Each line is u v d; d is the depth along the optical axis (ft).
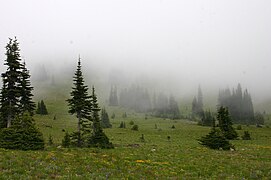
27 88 152.05
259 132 331.77
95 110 152.15
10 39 139.85
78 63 149.18
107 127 361.92
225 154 124.16
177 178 68.44
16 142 103.55
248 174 77.61
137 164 85.61
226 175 75.87
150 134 285.02
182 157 108.47
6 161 69.26
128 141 210.18
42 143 108.68
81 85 148.66
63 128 282.36
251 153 130.31
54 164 71.72
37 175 58.49
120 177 63.62
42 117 374.84
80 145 141.69
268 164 95.81
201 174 76.69
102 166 75.97
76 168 69.62
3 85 136.77
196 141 218.59
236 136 245.65
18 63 138.41
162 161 95.96
